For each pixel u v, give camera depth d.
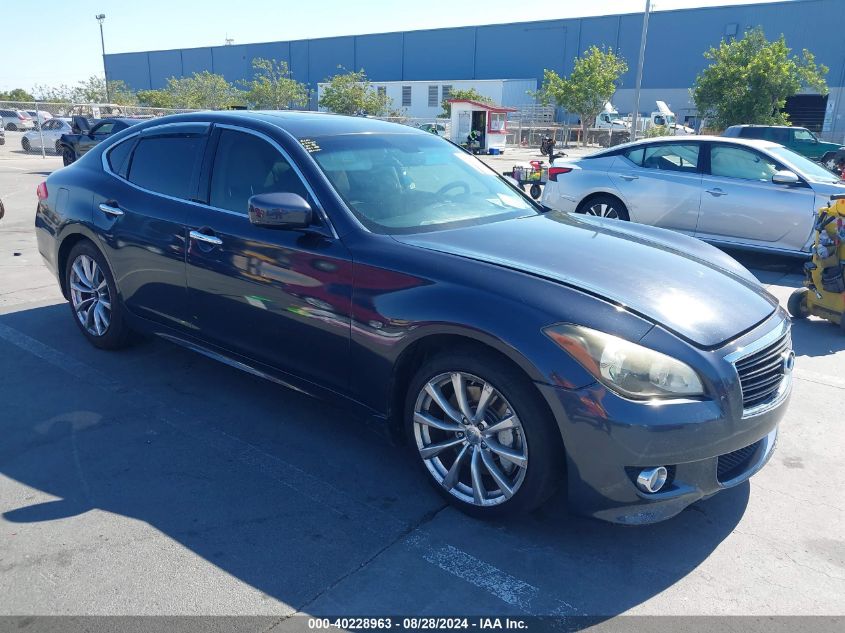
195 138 4.14
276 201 3.24
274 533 2.91
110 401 4.14
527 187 11.16
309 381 3.53
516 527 3.00
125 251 4.34
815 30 42.53
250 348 3.76
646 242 3.68
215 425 3.88
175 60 70.00
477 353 2.86
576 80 39.97
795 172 7.73
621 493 2.66
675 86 49.22
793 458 3.66
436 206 3.73
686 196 8.26
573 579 2.68
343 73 62.22
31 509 3.04
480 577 2.68
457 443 3.05
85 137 20.27
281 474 3.39
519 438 2.81
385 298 3.08
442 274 2.99
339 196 3.46
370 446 3.69
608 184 8.78
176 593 2.54
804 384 4.70
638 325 2.68
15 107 42.78
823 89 28.73
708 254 3.72
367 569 2.70
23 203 12.76
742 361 2.79
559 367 2.62
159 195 4.21
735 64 28.06
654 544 2.90
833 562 2.80
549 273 2.96
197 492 3.21
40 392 4.24
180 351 4.96
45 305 6.02
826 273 5.80
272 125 3.87
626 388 2.58
